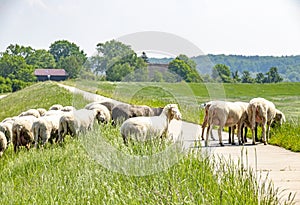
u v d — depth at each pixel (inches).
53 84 2516.0
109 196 360.8
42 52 5757.9
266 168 517.3
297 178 470.9
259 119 710.5
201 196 329.4
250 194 335.6
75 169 459.5
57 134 710.5
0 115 1708.9
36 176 459.5
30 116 741.3
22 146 707.4
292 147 649.0
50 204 363.9
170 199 328.8
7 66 5172.2
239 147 672.4
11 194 401.1
